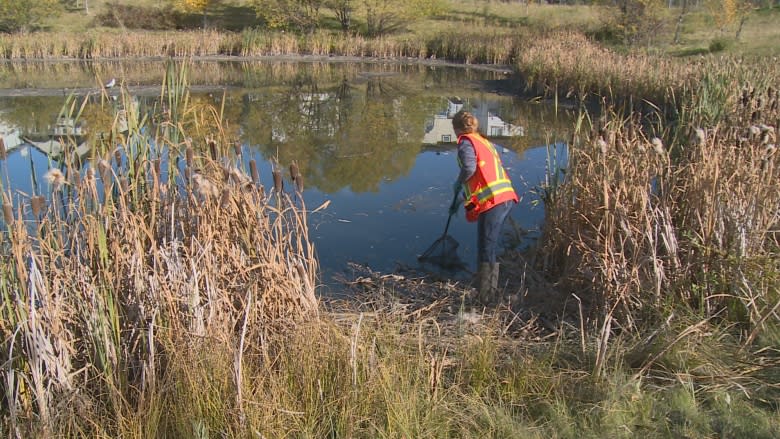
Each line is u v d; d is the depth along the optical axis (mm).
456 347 4602
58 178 3836
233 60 29875
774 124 6902
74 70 24875
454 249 6949
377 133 14242
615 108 16281
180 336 3818
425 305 5895
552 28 32281
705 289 4887
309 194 9453
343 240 7664
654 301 4867
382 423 3557
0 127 13734
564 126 15016
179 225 4379
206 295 4125
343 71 26578
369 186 9953
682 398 3814
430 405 3674
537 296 5902
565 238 6285
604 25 30578
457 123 5828
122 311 4008
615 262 5188
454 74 25906
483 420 3678
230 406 3488
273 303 4336
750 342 4406
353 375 3682
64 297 3895
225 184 4316
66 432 3457
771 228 5285
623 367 4270
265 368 3783
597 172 6145
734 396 3859
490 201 5688
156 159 4387
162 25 39531
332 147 12688
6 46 28750
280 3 35844
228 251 4273
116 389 3578
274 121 15375
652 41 27031
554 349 4398
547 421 3705
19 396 3561
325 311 4910
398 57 31469
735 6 26906
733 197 5055
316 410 3580
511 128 15000
